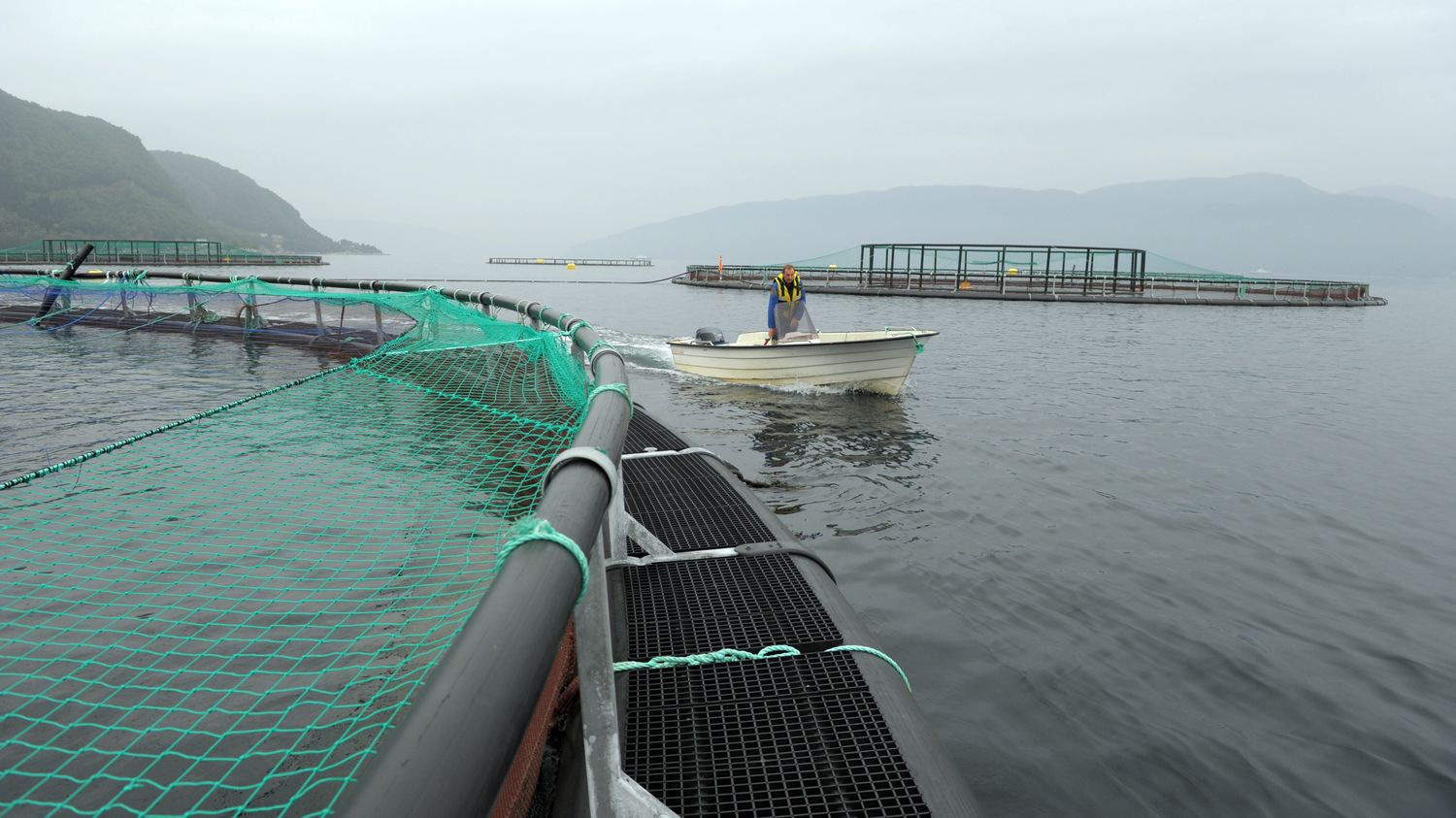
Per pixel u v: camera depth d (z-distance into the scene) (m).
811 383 14.88
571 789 2.67
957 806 2.54
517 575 1.27
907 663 5.16
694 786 2.63
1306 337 28.78
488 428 7.38
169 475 6.60
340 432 7.75
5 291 17.50
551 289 59.25
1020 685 4.91
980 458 10.31
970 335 26.58
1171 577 6.59
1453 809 3.90
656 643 3.54
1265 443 11.55
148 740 3.39
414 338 12.84
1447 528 7.97
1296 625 5.79
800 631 3.63
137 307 17.08
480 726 0.90
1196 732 4.48
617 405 2.54
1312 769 4.18
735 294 53.22
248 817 2.96
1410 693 4.91
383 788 0.79
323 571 4.92
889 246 51.03
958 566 6.71
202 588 4.71
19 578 4.82
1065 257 50.69
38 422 9.05
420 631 4.26
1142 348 23.31
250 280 15.56
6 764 3.24
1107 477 9.52
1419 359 22.89
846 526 7.63
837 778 2.67
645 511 5.26
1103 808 3.89
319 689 3.76
